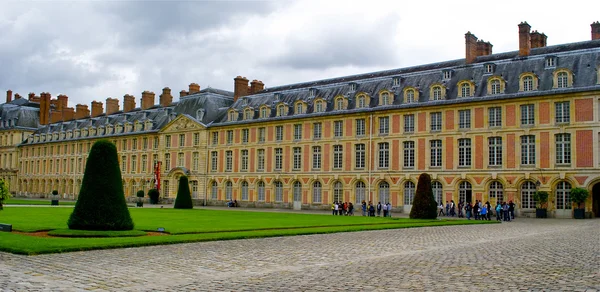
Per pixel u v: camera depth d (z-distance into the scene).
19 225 27.66
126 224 26.34
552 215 48.69
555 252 19.25
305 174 65.75
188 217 40.81
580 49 50.91
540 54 53.00
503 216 47.38
